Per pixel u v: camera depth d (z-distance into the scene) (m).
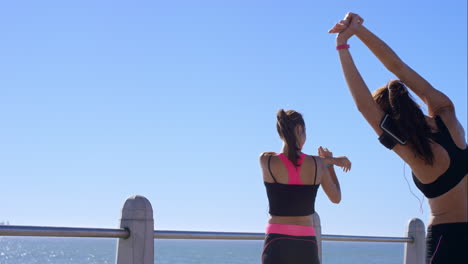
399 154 2.48
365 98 2.48
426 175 2.42
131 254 3.53
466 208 2.36
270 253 3.32
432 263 2.38
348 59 2.55
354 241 5.48
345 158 3.57
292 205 3.35
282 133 3.46
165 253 114.75
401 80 2.62
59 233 3.08
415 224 6.32
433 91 2.57
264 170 3.45
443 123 2.50
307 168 3.41
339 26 2.58
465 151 2.47
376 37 2.61
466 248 2.30
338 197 3.57
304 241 3.32
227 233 4.21
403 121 2.41
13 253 117.31
